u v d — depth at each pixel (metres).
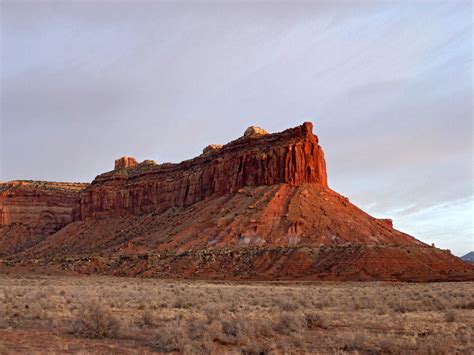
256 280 104.44
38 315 30.16
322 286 80.69
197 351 19.67
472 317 30.41
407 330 25.56
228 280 105.56
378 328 26.55
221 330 23.91
